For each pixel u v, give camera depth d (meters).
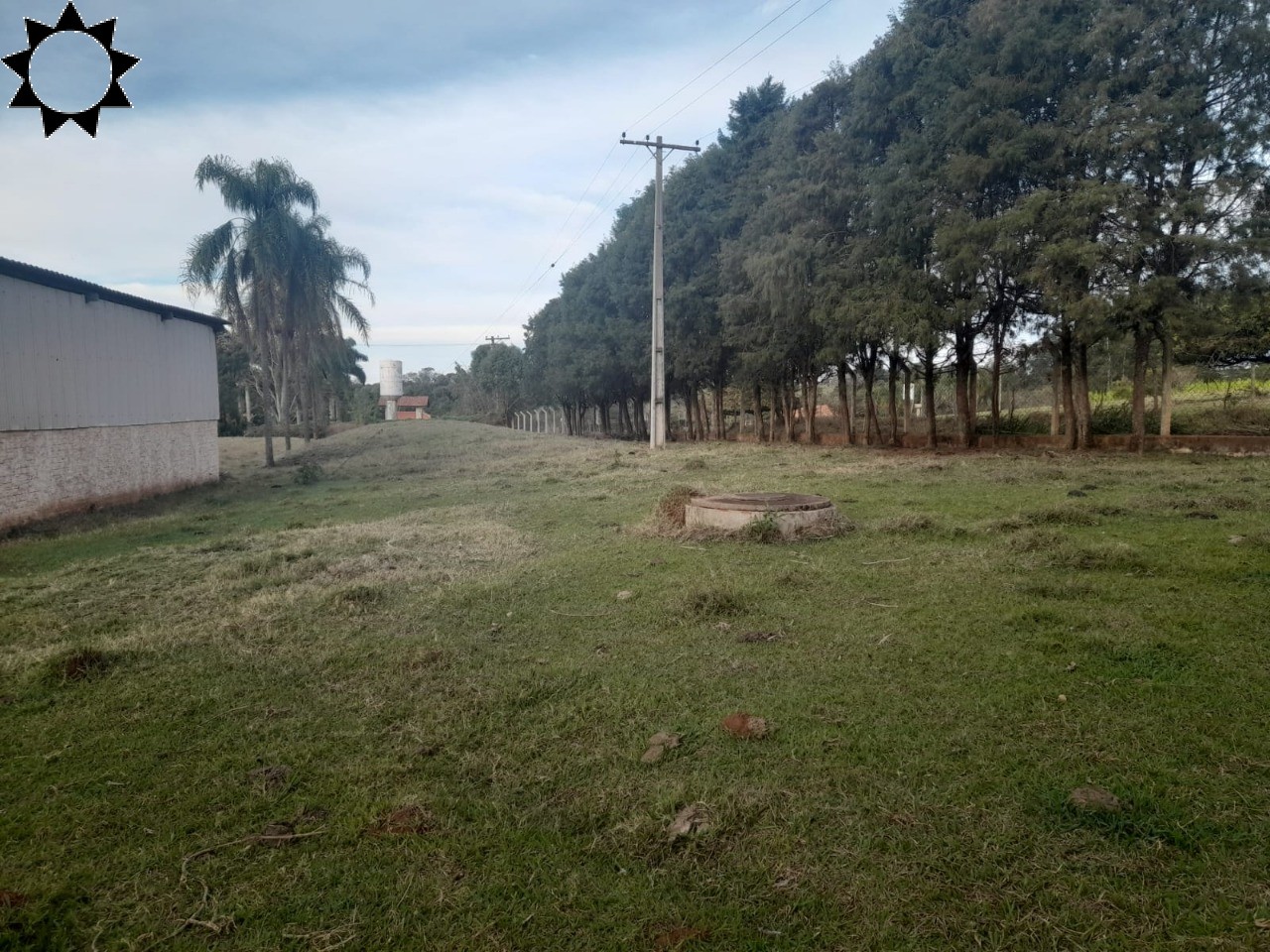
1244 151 16.19
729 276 28.34
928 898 2.41
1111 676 4.07
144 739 3.79
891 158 20.91
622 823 2.86
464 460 26.72
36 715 4.16
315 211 27.42
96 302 16.62
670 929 2.32
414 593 6.77
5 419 13.55
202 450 22.09
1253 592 5.48
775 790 3.07
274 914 2.45
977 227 18.02
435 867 2.66
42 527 13.95
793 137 26.59
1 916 2.43
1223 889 2.39
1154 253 16.91
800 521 8.65
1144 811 2.81
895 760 3.27
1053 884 2.45
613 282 39.91
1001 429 25.84
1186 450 18.52
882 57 21.72
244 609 6.30
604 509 12.01
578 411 60.72
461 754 3.52
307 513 14.25
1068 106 17.47
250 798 3.17
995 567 6.60
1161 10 16.55
